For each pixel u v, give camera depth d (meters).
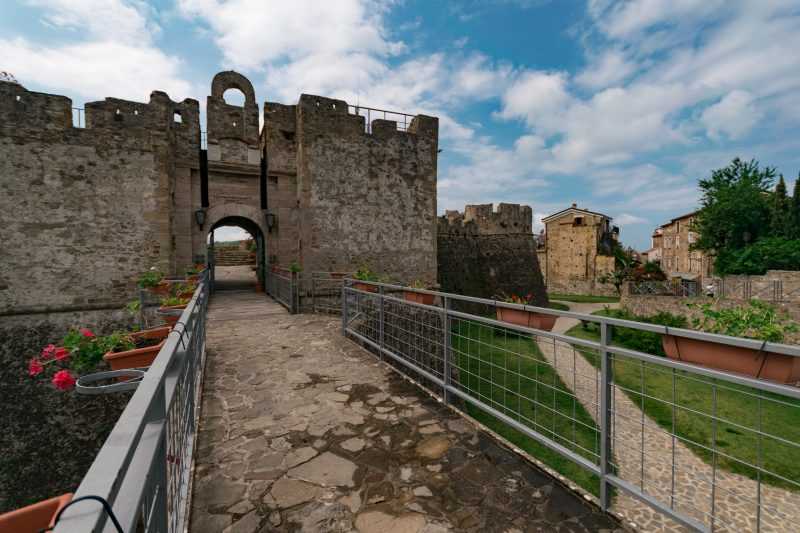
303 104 13.57
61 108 10.77
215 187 13.13
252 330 7.64
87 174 11.00
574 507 2.46
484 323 3.57
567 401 8.84
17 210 10.27
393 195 15.17
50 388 9.36
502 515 2.39
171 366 2.29
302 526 2.29
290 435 3.42
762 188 24.14
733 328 3.97
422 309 4.67
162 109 11.88
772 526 4.40
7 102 10.22
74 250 10.80
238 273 22.34
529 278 25.72
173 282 9.66
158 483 1.59
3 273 10.09
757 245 22.22
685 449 6.29
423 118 15.95
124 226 11.37
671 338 2.50
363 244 14.54
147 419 1.29
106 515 0.83
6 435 8.81
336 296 13.69
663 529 2.67
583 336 18.69
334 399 4.22
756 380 1.72
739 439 6.49
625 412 7.92
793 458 5.87
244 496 2.57
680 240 40.31
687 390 8.45
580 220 39.09
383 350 5.59
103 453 1.02
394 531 2.26
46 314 10.46
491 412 3.36
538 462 2.96
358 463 2.98
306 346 6.44
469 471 2.86
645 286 24.20
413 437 3.38
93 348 3.81
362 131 14.63
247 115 13.45
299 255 13.85
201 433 3.45
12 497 8.25
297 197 14.10
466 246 23.56
